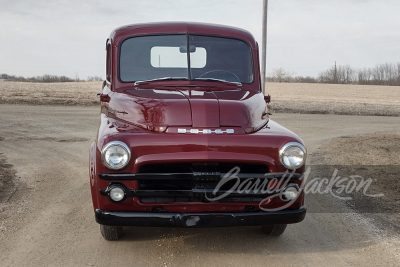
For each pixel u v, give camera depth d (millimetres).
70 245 3924
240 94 4227
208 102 3705
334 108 26391
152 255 3715
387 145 10633
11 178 6418
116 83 4441
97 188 3391
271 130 3670
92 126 13242
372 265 3615
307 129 14750
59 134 11320
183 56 4582
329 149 9914
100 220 3389
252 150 3369
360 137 12547
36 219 4637
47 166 7348
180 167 3371
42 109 18719
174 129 3438
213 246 3943
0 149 8922
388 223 4750
